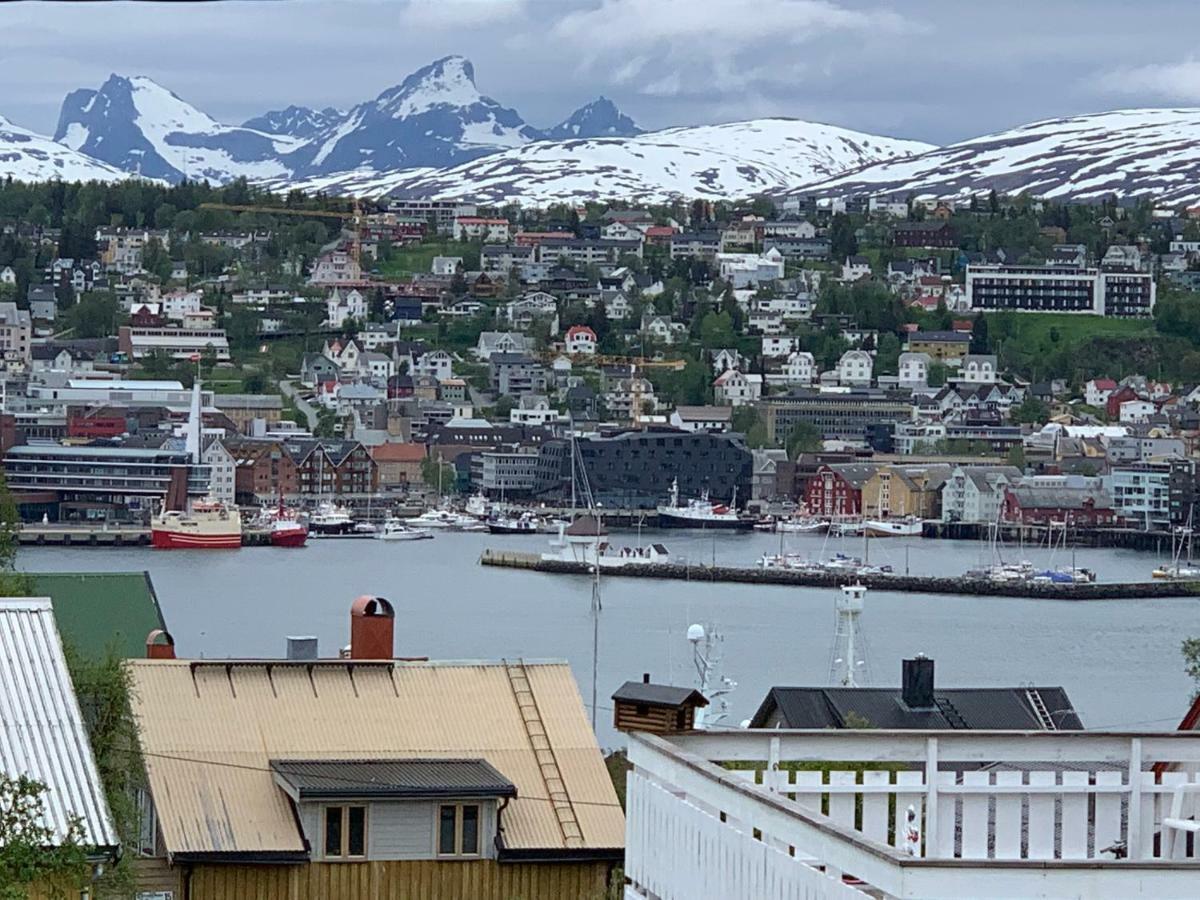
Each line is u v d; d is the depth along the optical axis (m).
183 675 58.66
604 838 55.75
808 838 24.55
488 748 57.84
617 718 34.47
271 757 56.50
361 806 54.34
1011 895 22.62
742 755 29.75
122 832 47.97
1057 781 30.27
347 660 60.53
